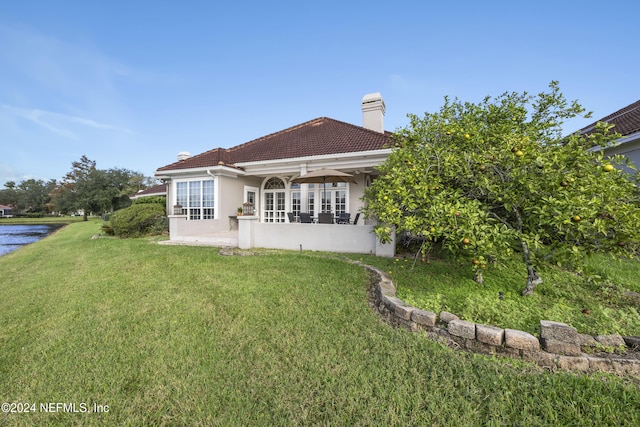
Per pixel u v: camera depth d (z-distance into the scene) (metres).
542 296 4.38
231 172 13.44
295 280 5.57
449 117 6.16
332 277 5.67
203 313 4.25
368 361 2.94
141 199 20.00
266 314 4.13
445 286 4.84
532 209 3.72
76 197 40.66
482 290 4.62
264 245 9.23
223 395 2.54
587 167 3.66
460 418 2.20
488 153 4.27
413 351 3.07
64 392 2.65
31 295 5.44
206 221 12.65
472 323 3.29
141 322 4.02
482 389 2.50
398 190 4.67
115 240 12.45
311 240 8.65
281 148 13.90
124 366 3.00
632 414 2.16
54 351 3.35
